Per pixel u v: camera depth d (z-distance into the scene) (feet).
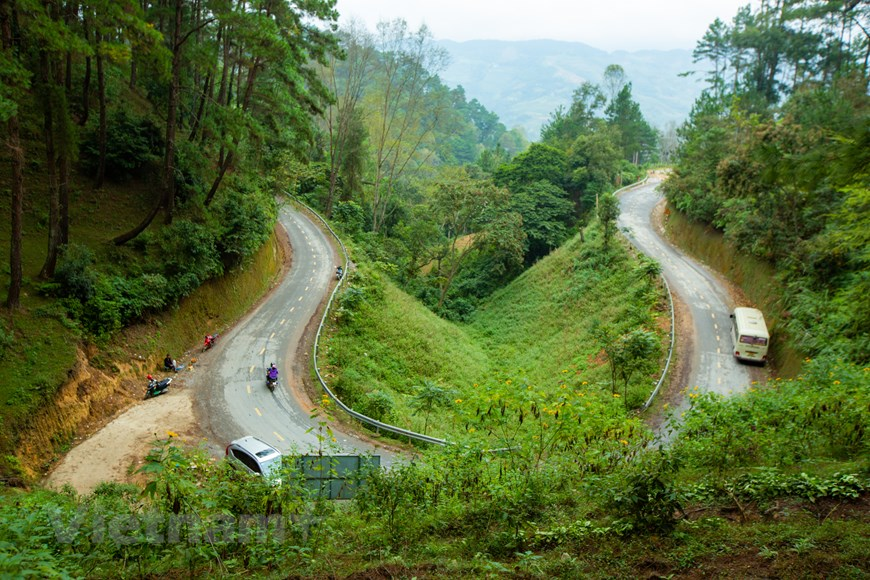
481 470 38.24
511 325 157.89
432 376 114.01
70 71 111.55
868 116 29.96
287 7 107.86
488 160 329.93
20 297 77.10
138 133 109.91
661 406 88.84
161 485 30.09
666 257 155.74
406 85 209.67
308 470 39.78
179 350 97.04
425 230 196.24
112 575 26.02
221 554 28.43
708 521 28.30
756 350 101.09
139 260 97.09
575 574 24.45
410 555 29.32
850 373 57.67
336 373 98.53
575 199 234.17
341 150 196.44
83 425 72.74
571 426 42.50
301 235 174.40
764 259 121.70
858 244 69.82
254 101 116.06
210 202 116.57
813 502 28.86
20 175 72.38
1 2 64.54
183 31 98.78
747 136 127.95
